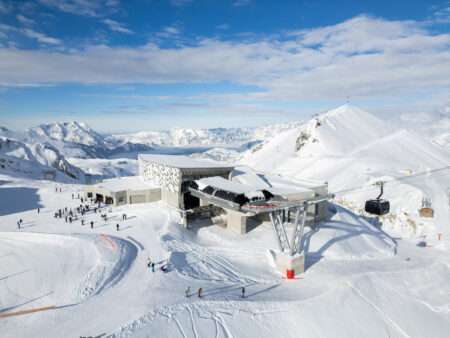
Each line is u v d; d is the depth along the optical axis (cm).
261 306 3000
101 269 3503
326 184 5709
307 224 5350
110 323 2548
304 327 2859
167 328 2514
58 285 3338
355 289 3528
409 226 6153
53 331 2473
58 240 4534
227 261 4131
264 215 5391
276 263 4022
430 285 3938
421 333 3103
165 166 6341
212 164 6662
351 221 5866
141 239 4472
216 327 2625
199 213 5647
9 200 6988
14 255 4184
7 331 2523
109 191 6406
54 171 13625
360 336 2908
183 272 3609
